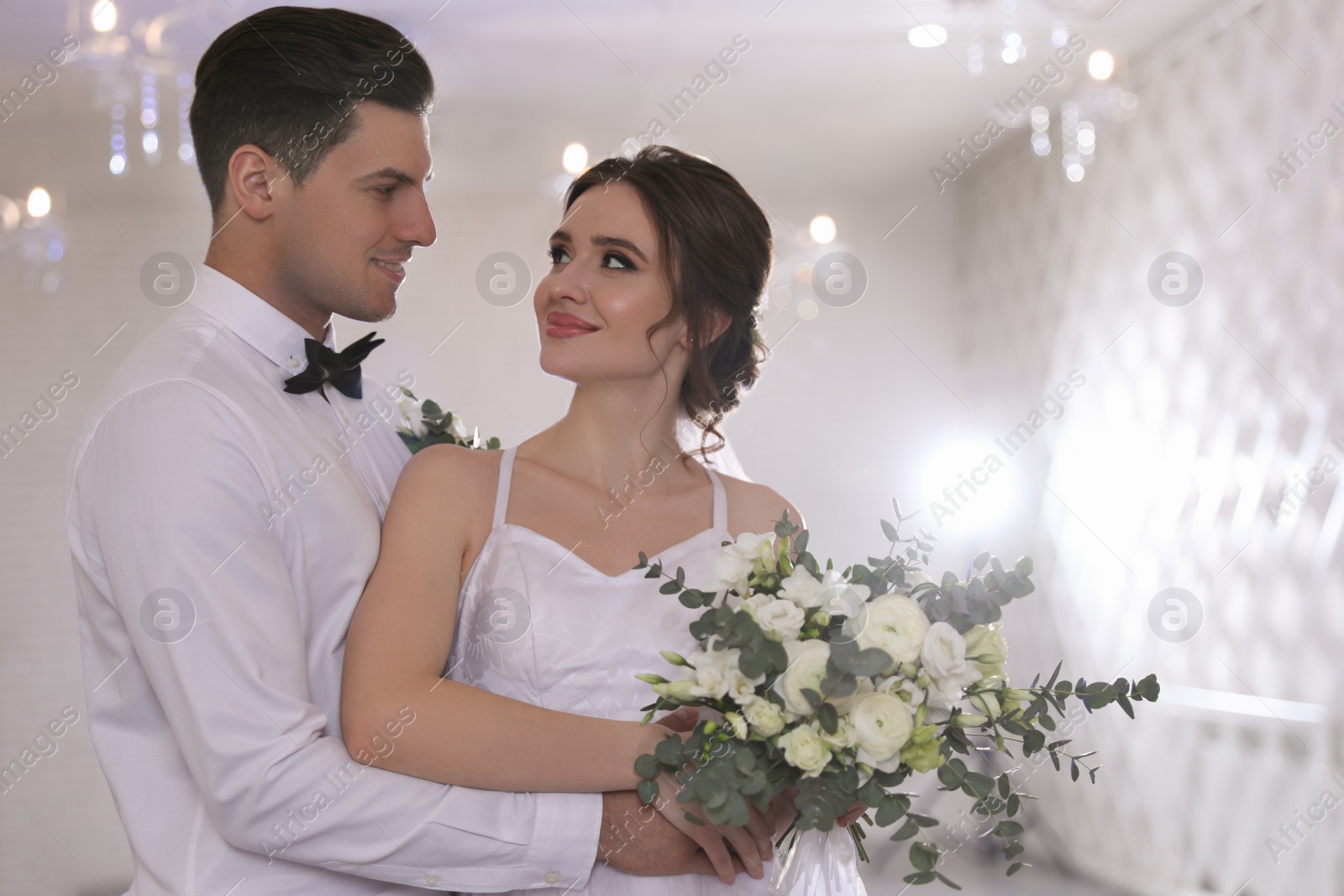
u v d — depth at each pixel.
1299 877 3.49
